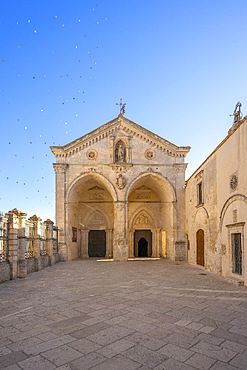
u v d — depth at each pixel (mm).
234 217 17062
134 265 26281
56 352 6406
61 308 10273
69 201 31141
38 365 5793
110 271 21594
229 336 7406
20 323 8539
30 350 6531
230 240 17453
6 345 6836
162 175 31875
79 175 31453
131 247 36500
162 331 7766
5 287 14656
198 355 6242
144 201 37156
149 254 37531
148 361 5953
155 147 32250
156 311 9820
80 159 31703
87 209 36625
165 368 5648
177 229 30969
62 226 30516
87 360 6000
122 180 31344
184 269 23000
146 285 15164
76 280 16984
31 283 15914
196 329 7938
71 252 31578
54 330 7871
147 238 38062
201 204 23844
